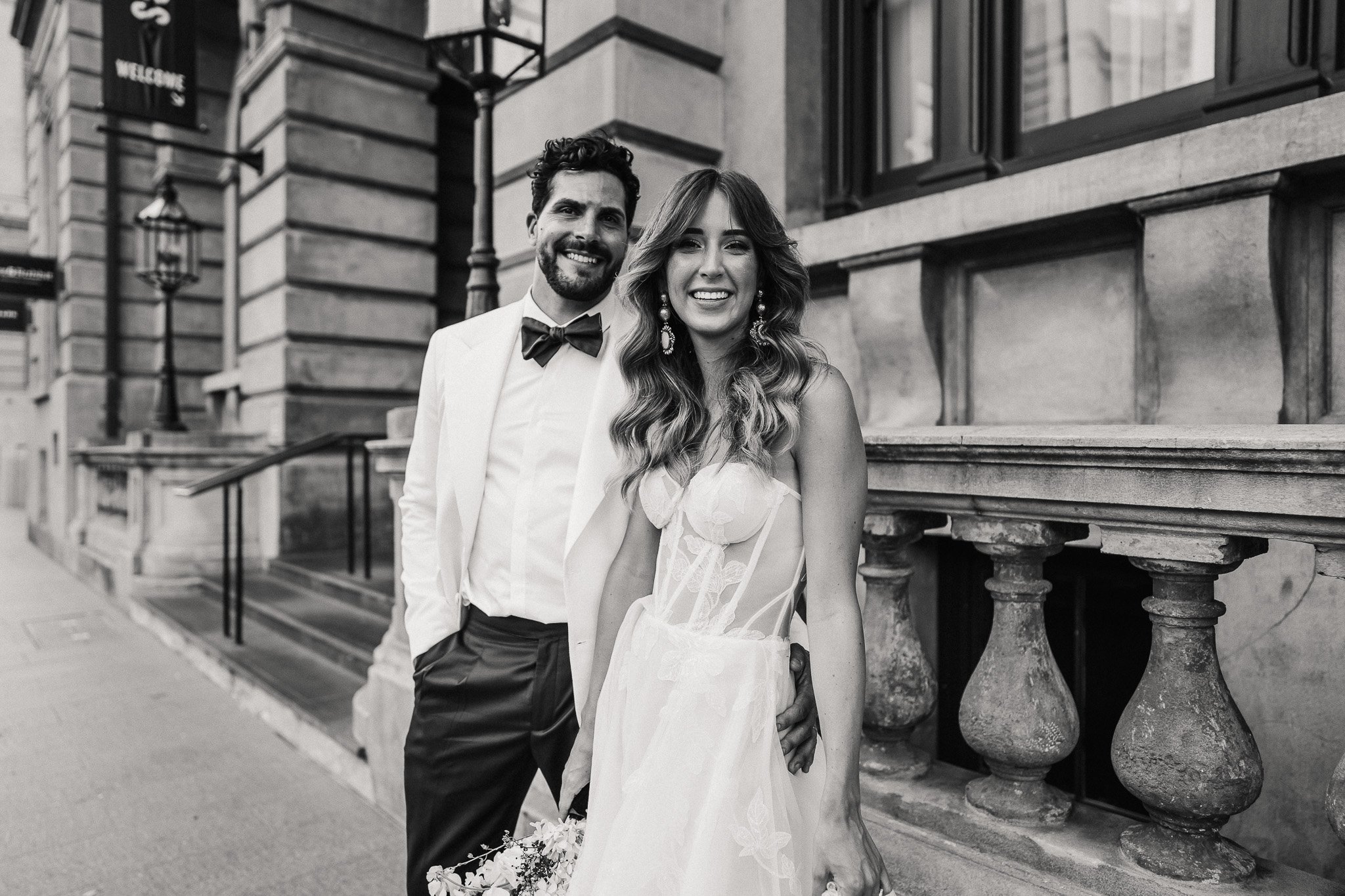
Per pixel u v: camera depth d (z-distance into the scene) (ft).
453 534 7.00
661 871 4.55
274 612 20.48
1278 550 8.20
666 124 13.67
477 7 10.97
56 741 14.76
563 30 14.06
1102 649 10.19
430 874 6.10
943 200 10.61
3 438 82.79
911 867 6.47
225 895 9.69
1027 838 6.13
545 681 6.55
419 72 28.25
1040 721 6.24
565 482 6.62
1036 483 6.00
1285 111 7.82
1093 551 10.28
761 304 5.20
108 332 38.63
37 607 27.81
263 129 27.37
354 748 12.74
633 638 5.40
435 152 29.09
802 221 13.33
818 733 5.19
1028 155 11.18
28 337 51.34
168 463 26.27
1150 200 8.80
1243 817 8.41
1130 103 10.30
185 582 25.67
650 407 5.39
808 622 4.70
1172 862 5.51
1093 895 5.69
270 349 27.04
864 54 13.05
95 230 39.17
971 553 11.21
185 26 26.35
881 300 11.48
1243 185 8.15
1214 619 5.52
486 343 6.97
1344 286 8.19
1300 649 8.07
